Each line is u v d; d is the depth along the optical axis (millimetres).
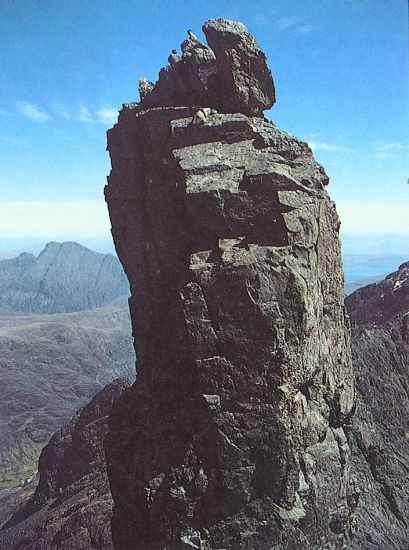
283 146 28828
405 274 96188
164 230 29844
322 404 28875
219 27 31266
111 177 32406
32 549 50938
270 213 26719
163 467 26859
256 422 25375
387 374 59031
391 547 32312
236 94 30609
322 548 27906
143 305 30984
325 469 28219
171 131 29969
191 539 25719
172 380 28000
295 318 25469
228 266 25391
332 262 30047
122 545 27484
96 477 64812
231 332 25359
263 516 25797
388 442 46000
